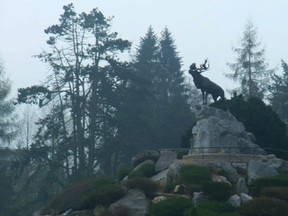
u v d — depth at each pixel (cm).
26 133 14662
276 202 5425
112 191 6356
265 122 7750
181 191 6259
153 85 15188
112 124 11806
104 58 12206
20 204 11794
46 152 11344
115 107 11994
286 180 6041
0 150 12012
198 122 7188
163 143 13475
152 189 6400
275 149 7344
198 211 5612
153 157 7419
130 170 7412
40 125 11681
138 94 12344
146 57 16288
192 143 7256
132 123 12012
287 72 14412
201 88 7306
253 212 5422
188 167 6494
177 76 16212
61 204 6800
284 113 13650
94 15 12275
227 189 5944
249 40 13350
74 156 11519
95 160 11856
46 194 11400
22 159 11388
